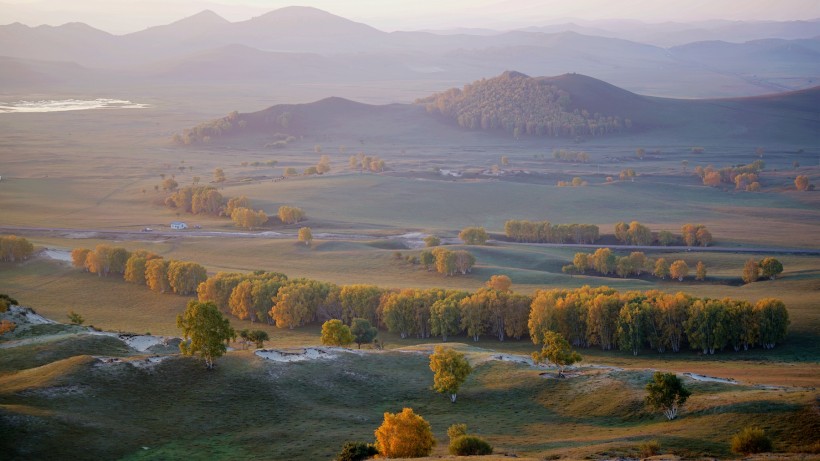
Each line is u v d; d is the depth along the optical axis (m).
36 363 101.19
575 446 74.44
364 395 98.25
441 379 95.94
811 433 70.06
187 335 97.62
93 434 78.25
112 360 95.94
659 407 82.81
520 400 96.44
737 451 66.56
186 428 83.38
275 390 94.38
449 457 64.62
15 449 72.25
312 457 75.69
